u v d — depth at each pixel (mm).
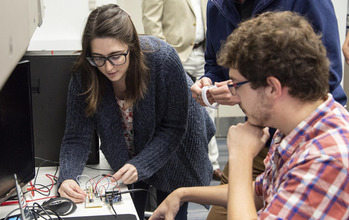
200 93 1592
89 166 1878
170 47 1663
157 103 1681
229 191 1066
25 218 1285
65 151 1657
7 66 602
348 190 873
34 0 1066
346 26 4094
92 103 1604
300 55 920
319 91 947
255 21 1000
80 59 1563
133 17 4586
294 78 926
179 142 1733
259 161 1754
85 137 1692
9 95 1338
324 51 958
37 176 1747
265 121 1008
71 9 4449
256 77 948
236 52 978
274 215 917
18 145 1398
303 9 1596
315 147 912
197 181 1909
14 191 1386
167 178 1843
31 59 1785
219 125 4711
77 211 1405
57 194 1558
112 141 1684
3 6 592
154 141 1696
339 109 983
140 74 1563
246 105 1004
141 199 1983
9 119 1340
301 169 911
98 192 1545
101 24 1427
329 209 879
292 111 972
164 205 1400
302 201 893
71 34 4504
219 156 4062
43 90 1814
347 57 3236
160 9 3189
